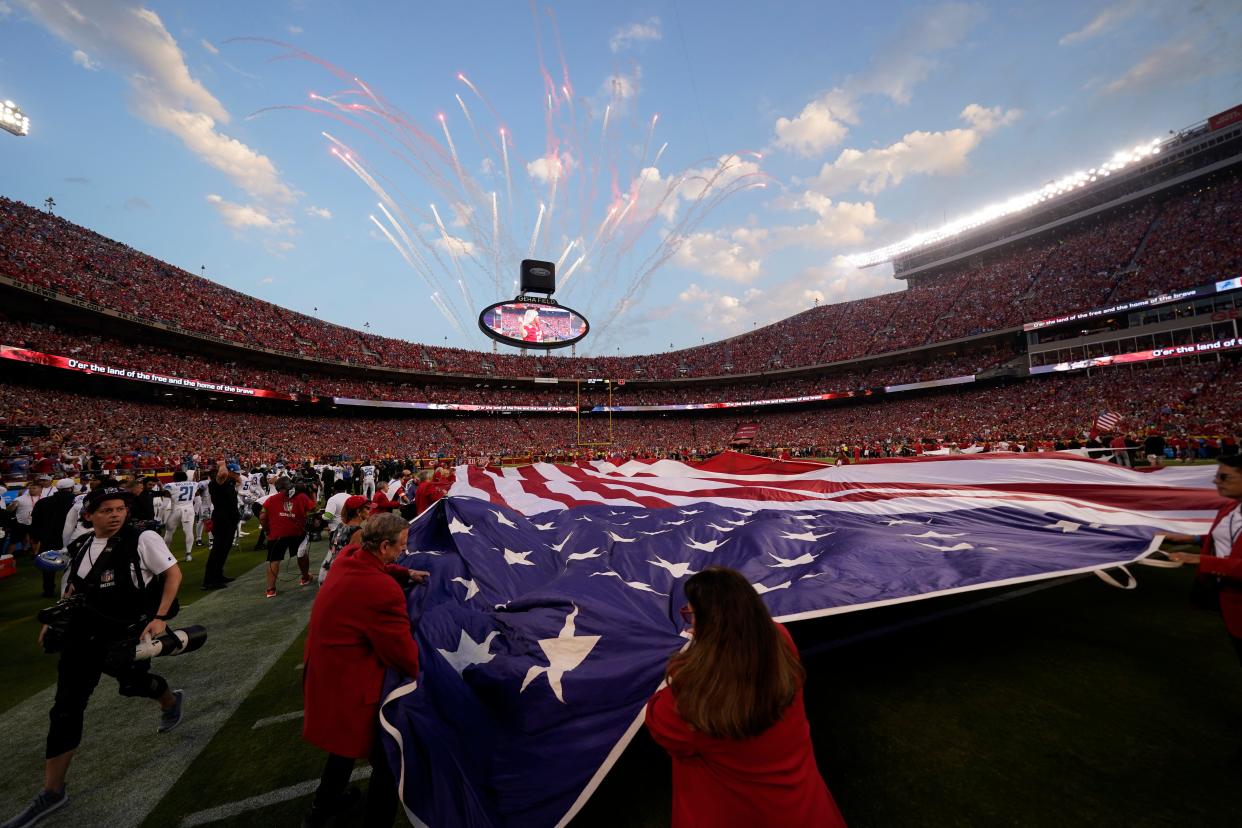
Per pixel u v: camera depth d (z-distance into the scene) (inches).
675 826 66.7
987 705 138.2
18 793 125.4
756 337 2753.4
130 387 1378.0
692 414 2623.0
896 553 184.4
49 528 300.5
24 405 1063.6
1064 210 2295.8
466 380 2332.7
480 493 388.2
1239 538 112.3
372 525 113.5
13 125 1441.9
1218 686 140.6
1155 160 2007.9
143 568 132.2
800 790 61.6
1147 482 307.3
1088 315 1660.9
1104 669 153.5
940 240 2684.5
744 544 211.9
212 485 316.5
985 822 98.9
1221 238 1587.1
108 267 1451.8
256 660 201.9
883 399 2203.5
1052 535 215.6
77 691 122.3
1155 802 101.6
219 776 129.1
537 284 2320.4
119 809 117.4
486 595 175.0
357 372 2048.5
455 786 94.4
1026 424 1562.5
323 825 108.7
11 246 1202.6
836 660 168.2
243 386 1556.3
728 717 59.6
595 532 241.1
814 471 450.3
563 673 112.7
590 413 2551.7
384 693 108.3
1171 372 1465.3
